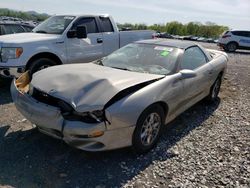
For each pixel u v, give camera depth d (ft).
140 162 11.43
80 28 21.44
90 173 10.55
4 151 11.76
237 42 65.62
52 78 12.14
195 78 14.88
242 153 12.53
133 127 10.93
